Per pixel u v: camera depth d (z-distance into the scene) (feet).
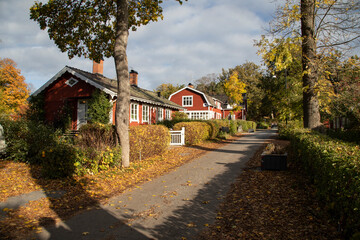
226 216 16.01
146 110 72.18
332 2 34.60
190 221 15.37
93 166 26.48
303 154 23.93
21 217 15.79
